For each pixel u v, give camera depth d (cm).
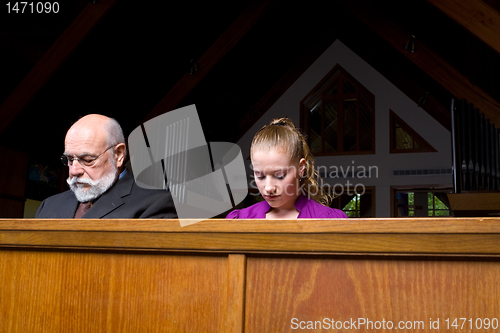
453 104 622
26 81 550
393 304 70
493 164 628
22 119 579
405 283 70
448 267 69
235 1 687
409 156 823
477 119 646
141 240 80
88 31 537
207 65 698
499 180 632
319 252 73
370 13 766
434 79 721
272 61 852
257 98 905
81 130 157
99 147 157
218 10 677
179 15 630
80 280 83
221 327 76
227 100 838
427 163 811
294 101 903
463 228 68
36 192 630
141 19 591
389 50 822
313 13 828
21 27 545
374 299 71
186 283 78
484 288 68
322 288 73
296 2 770
